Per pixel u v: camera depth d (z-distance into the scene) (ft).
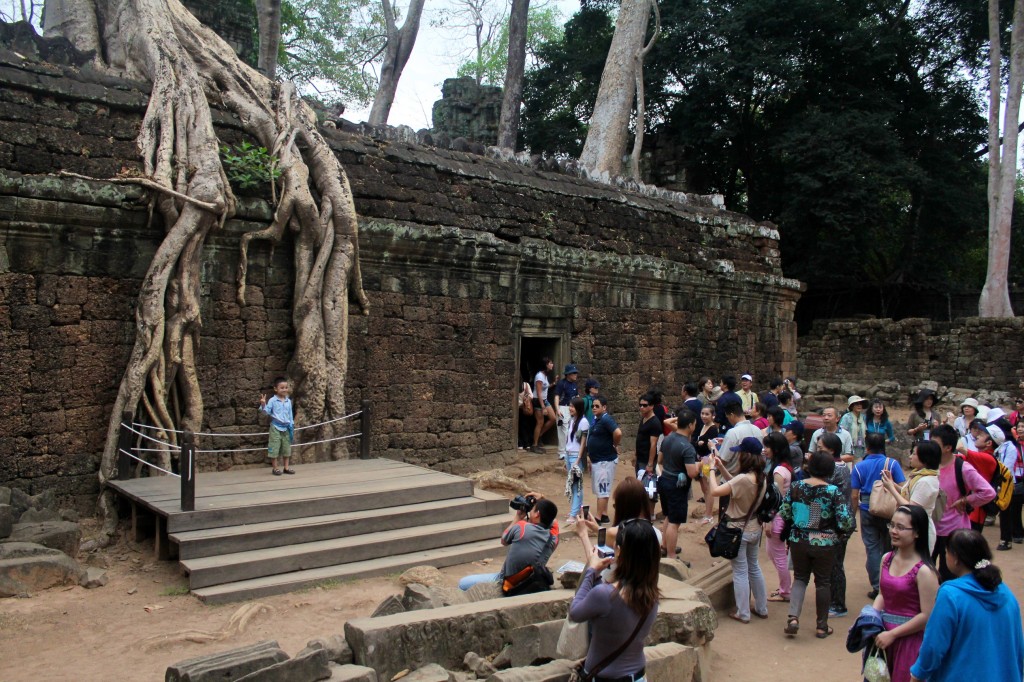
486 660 18.02
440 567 26.63
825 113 94.53
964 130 104.58
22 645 19.42
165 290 30.01
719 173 105.29
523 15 75.51
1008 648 13.23
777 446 25.76
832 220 91.04
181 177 30.50
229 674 14.66
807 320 115.34
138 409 29.35
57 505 27.99
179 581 23.67
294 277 34.63
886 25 97.71
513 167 47.24
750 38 94.89
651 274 52.60
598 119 69.51
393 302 38.55
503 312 43.98
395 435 38.45
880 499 24.50
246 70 35.09
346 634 17.30
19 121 28.04
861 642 16.05
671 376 55.16
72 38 33.27
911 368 93.56
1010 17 98.68
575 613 13.57
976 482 24.27
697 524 35.17
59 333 28.40
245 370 33.14
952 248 109.91
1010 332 87.35
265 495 26.91
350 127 40.09
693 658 18.17
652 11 98.48
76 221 28.58
